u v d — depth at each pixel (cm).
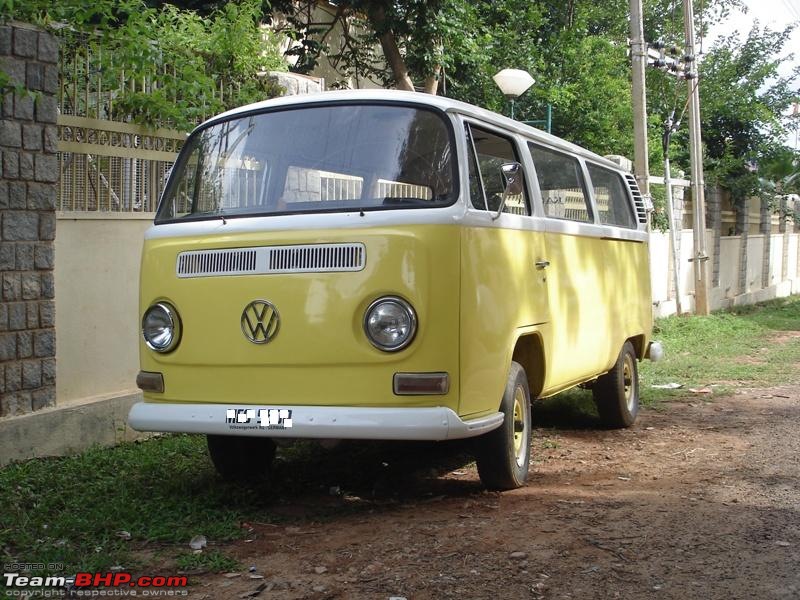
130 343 818
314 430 539
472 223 566
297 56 1711
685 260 2230
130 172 815
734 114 2555
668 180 2031
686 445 830
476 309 562
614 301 872
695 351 1544
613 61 2266
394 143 580
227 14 952
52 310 724
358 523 568
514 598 441
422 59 1585
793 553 510
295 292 550
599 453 796
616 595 446
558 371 715
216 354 570
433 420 532
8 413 696
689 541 530
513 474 637
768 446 821
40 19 744
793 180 2831
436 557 498
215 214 602
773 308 2620
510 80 1522
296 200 584
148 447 762
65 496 615
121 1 834
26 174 699
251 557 504
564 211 760
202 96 867
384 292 538
